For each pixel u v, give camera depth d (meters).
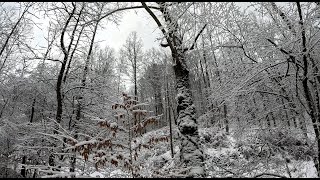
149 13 5.80
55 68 11.67
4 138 9.68
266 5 5.40
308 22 4.87
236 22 5.77
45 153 8.24
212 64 6.77
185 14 5.16
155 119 4.50
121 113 4.37
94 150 4.03
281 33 5.52
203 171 4.95
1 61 11.77
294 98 6.15
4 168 9.89
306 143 6.13
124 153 4.27
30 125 9.37
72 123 10.29
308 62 5.39
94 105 10.47
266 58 5.64
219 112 7.04
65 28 10.10
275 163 6.24
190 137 5.32
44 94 12.27
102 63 13.75
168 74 15.17
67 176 3.48
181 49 5.91
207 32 5.86
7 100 11.91
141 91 32.75
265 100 6.72
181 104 5.73
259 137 6.77
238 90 5.80
